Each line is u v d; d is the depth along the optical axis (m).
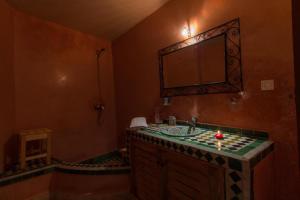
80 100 2.85
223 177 1.03
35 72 2.37
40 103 2.41
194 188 1.21
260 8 1.36
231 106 1.57
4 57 1.98
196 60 1.85
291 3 1.21
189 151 1.23
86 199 1.99
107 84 3.22
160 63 2.29
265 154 1.15
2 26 1.95
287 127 1.25
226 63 1.58
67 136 2.68
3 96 1.96
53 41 2.56
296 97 1.21
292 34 1.21
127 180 2.01
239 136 1.47
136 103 2.77
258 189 1.04
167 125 2.05
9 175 1.83
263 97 1.36
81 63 2.87
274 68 1.30
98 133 3.06
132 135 1.88
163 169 1.47
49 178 2.10
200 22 1.80
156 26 2.34
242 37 1.47
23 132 2.07
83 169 2.03
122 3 2.19
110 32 2.93
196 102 1.88
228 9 1.56
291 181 1.25
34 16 2.37
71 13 2.35
